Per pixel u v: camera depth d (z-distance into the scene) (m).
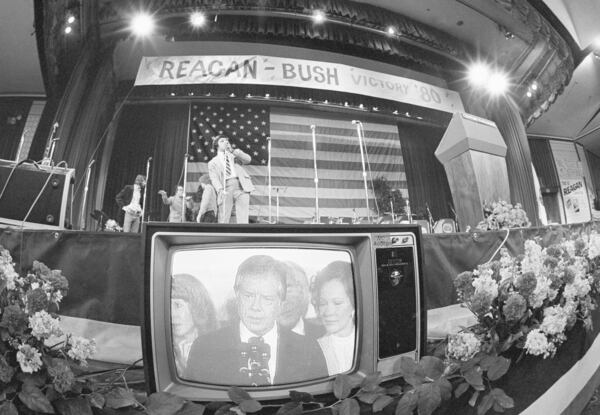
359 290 0.72
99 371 0.78
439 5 4.99
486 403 0.69
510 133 5.86
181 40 5.23
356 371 0.71
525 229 1.32
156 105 5.82
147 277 0.58
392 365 0.72
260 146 5.83
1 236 0.78
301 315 0.69
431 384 0.66
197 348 0.63
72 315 0.81
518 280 0.84
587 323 1.06
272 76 5.02
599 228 1.70
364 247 0.72
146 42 5.21
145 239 0.58
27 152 4.83
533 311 0.88
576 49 5.42
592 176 8.92
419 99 5.57
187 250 0.64
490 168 1.65
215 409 0.62
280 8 4.64
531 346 0.78
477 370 0.71
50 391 0.53
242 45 5.46
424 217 4.81
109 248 0.83
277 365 0.66
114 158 5.50
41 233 0.81
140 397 0.62
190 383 0.63
